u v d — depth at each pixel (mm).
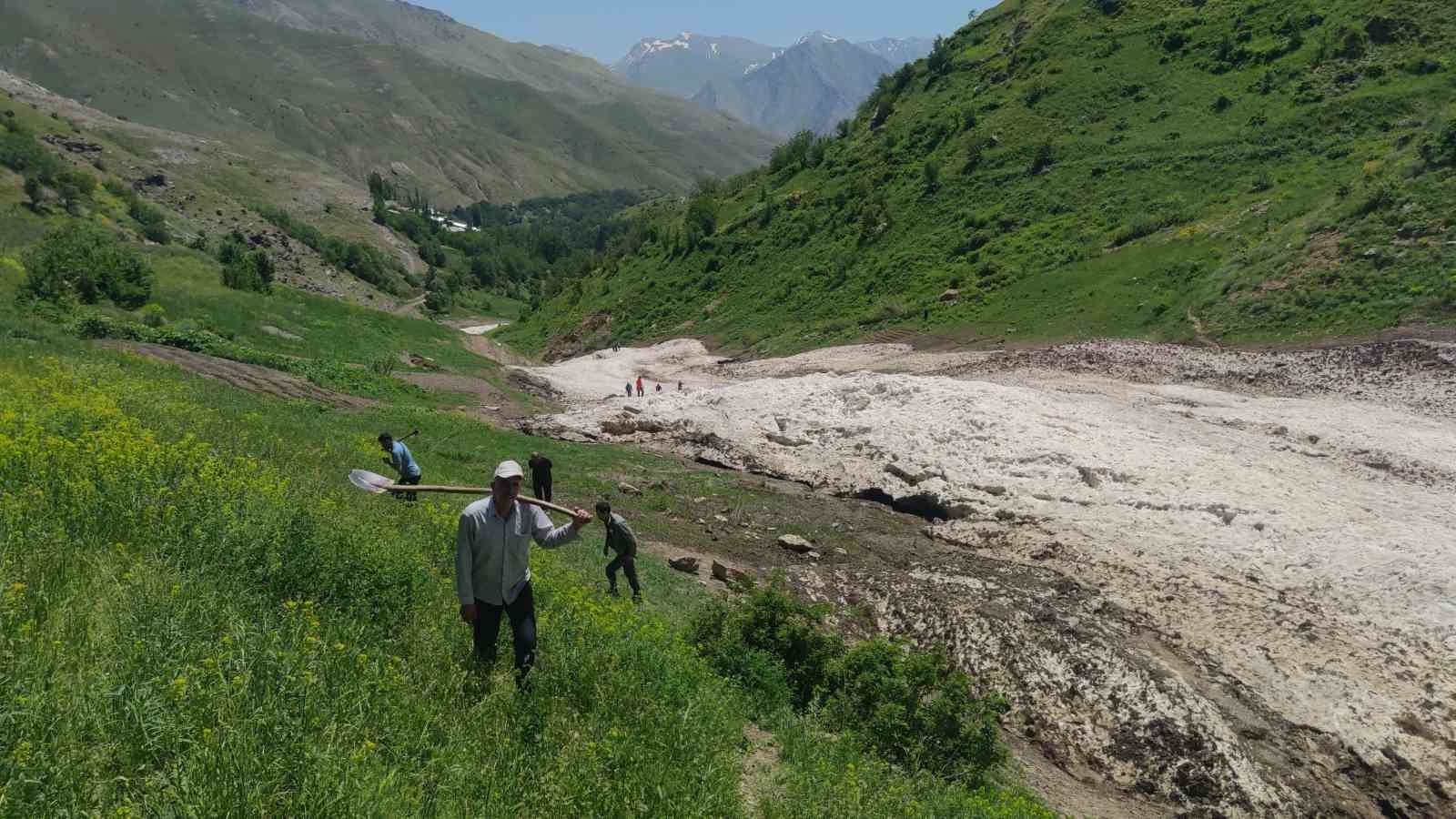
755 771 6918
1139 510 19547
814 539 19688
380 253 188125
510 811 4512
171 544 6781
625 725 5977
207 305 42969
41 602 5094
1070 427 24812
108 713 4086
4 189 95125
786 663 10164
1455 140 41469
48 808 3408
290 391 28688
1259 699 12758
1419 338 31797
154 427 12734
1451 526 17672
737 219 93188
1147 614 15250
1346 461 22406
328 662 5094
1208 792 11031
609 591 12039
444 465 20297
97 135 199375
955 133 82250
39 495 7082
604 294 96312
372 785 4070
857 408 29656
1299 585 15586
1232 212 51625
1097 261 52875
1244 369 33062
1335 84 60938
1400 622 14008
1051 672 13102
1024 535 19297
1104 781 11445
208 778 3797
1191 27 77438
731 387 34562
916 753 8758
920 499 22609
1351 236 40312
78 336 27984
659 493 22578
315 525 7652
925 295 59438
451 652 6320
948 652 14055
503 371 52250
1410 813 11047
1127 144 66812
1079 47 83000
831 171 91375
